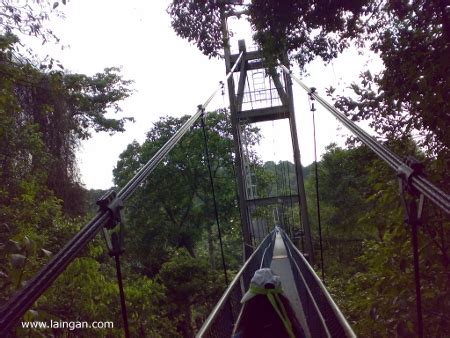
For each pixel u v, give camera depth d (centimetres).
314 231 2664
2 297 384
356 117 670
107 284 744
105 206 232
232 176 2988
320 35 855
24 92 1037
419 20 560
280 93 1828
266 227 2552
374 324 505
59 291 623
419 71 533
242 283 662
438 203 191
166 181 2817
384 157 266
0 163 768
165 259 2602
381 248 554
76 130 1474
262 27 788
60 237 863
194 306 2128
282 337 418
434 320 461
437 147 514
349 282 636
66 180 1408
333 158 2034
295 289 977
